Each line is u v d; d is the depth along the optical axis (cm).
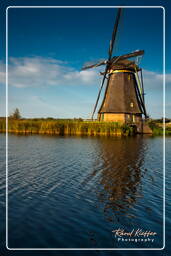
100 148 2369
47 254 573
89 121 4494
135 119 4753
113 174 1327
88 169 1430
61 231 680
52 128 4409
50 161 1659
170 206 884
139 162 1686
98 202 906
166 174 1354
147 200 941
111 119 4653
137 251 604
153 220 771
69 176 1262
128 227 720
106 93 4791
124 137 3794
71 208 842
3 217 757
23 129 4594
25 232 668
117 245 624
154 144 2900
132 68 4684
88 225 722
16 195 957
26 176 1245
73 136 3884
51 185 1099
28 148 2342
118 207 864
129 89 4694
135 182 1182
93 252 590
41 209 826
